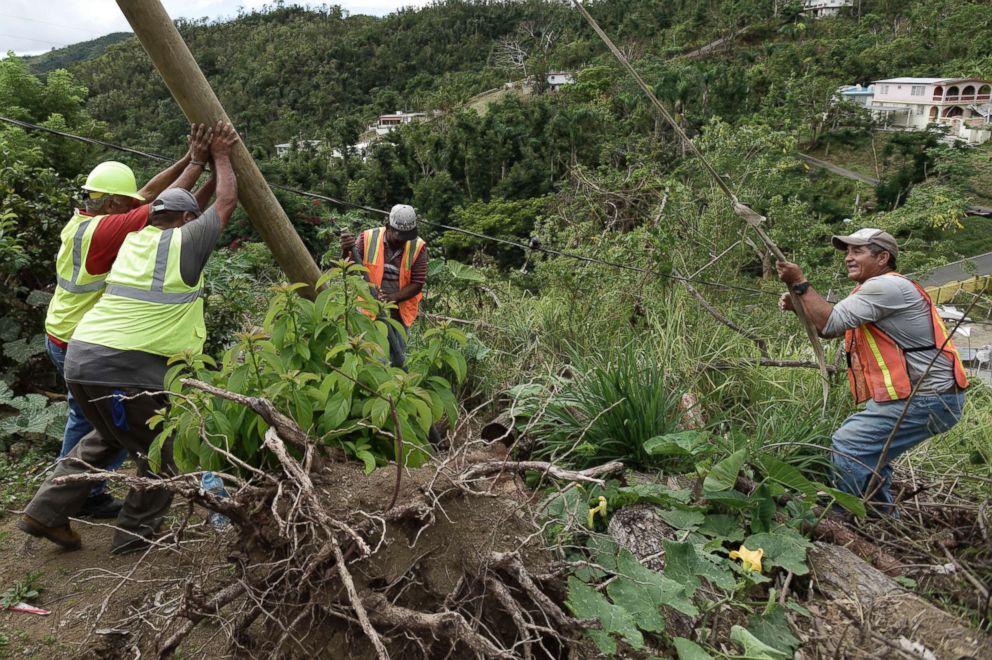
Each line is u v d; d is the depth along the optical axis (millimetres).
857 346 3977
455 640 2398
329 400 2791
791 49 84250
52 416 4664
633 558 3029
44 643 2982
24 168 5789
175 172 3908
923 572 3412
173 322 3395
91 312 3402
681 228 8266
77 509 3541
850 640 2922
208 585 2801
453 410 3143
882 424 3848
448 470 2828
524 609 2568
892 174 50688
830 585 3234
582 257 7148
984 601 3137
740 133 9727
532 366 5977
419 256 4992
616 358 5105
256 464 2820
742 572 3102
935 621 3008
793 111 59562
